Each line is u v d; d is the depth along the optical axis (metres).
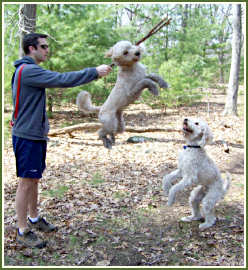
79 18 9.58
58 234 3.50
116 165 6.05
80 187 4.89
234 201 4.47
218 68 16.73
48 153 6.76
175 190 3.44
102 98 9.52
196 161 3.44
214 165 3.59
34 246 3.18
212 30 14.97
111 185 5.02
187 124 3.40
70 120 10.20
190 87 11.45
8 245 3.24
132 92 2.57
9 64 7.32
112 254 3.15
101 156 6.62
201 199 3.87
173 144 7.61
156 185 5.06
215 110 12.45
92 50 9.54
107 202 4.38
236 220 3.86
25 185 3.13
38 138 2.99
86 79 2.66
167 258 3.09
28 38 2.95
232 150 7.06
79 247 3.26
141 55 2.43
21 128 2.92
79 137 8.33
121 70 2.61
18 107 2.90
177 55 13.52
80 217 3.91
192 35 13.73
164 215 4.07
